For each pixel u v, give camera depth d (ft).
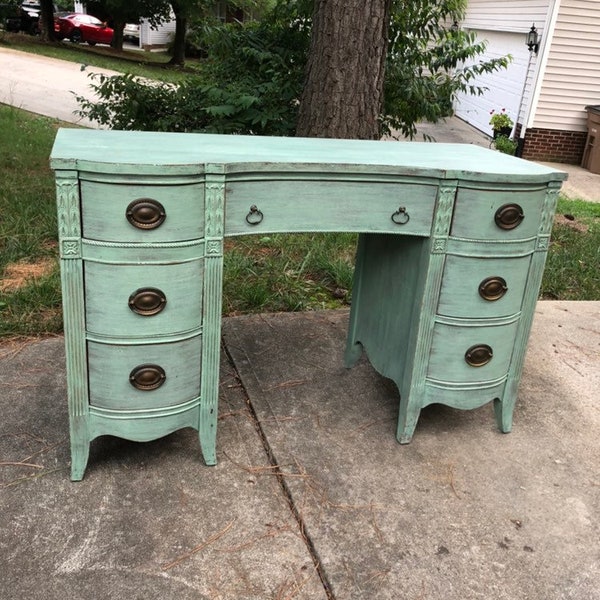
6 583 5.86
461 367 8.08
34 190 17.80
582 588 6.22
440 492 7.46
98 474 7.38
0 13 70.18
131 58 67.72
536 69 33.81
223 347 10.56
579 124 34.99
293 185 6.93
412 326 7.95
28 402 8.70
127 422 7.12
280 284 13.19
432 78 21.53
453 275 7.63
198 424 7.47
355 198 7.16
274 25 20.49
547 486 7.69
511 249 7.63
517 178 7.23
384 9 15.65
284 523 6.82
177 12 61.87
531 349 11.23
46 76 45.83
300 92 18.70
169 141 7.98
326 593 5.99
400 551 6.52
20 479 7.22
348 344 10.06
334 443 8.25
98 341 6.75
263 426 8.48
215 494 7.18
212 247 6.77
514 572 6.35
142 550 6.33
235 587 5.98
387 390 9.64
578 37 33.12
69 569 6.05
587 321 12.60
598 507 7.38
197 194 6.51
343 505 7.12
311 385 9.62
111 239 6.34
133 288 6.56
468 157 8.41
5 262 13.12
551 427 8.96
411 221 7.38
